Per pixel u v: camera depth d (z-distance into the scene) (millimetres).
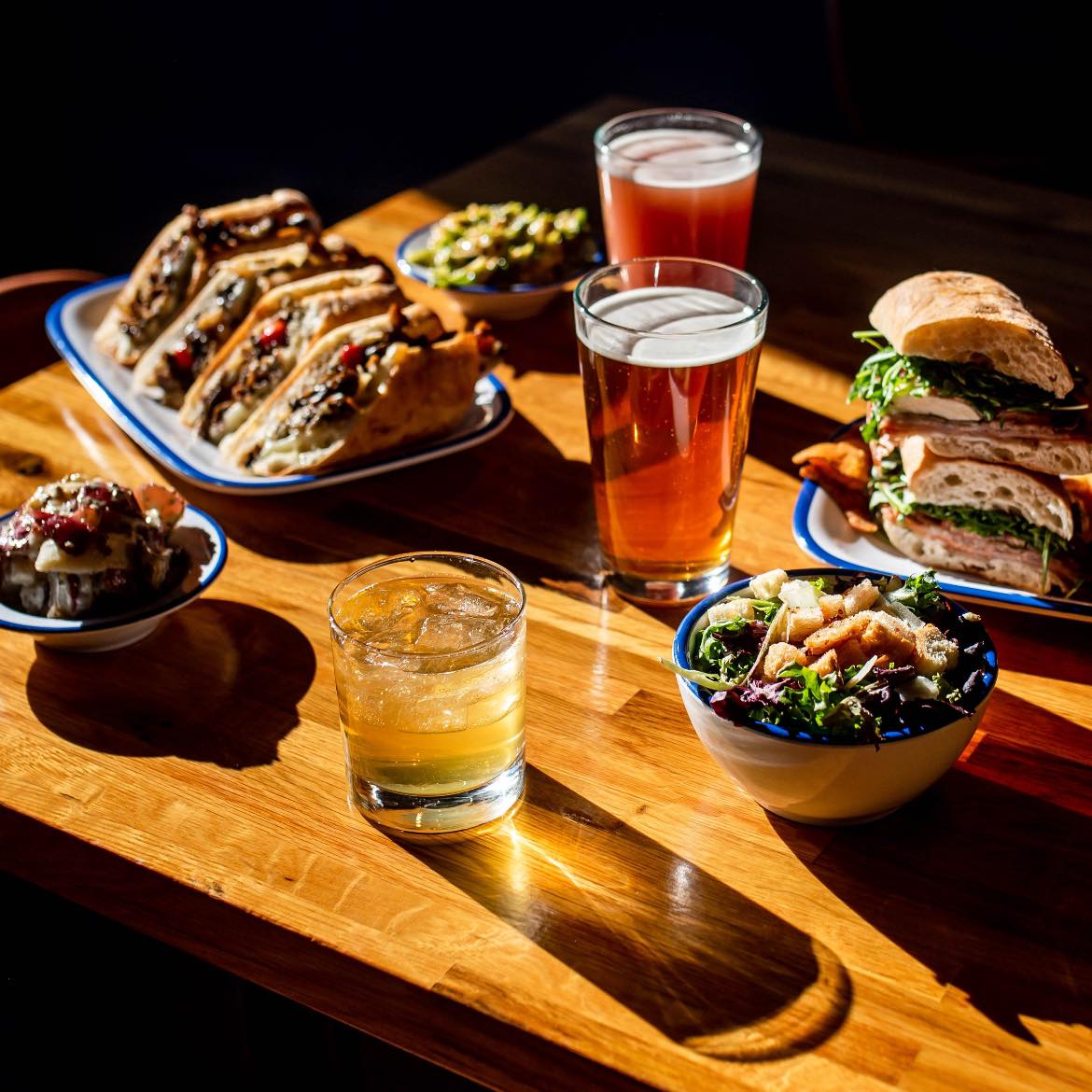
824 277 1701
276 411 1358
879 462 1178
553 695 1051
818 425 1407
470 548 1246
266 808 949
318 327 1414
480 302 1595
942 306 1118
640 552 1135
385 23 5258
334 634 872
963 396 1100
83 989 1388
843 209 1891
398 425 1339
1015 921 836
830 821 901
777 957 814
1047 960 808
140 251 4312
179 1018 1348
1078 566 1106
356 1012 837
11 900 1348
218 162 4633
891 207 1895
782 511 1276
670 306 1119
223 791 967
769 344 1558
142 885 903
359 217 1898
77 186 4555
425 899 865
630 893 864
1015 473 1084
